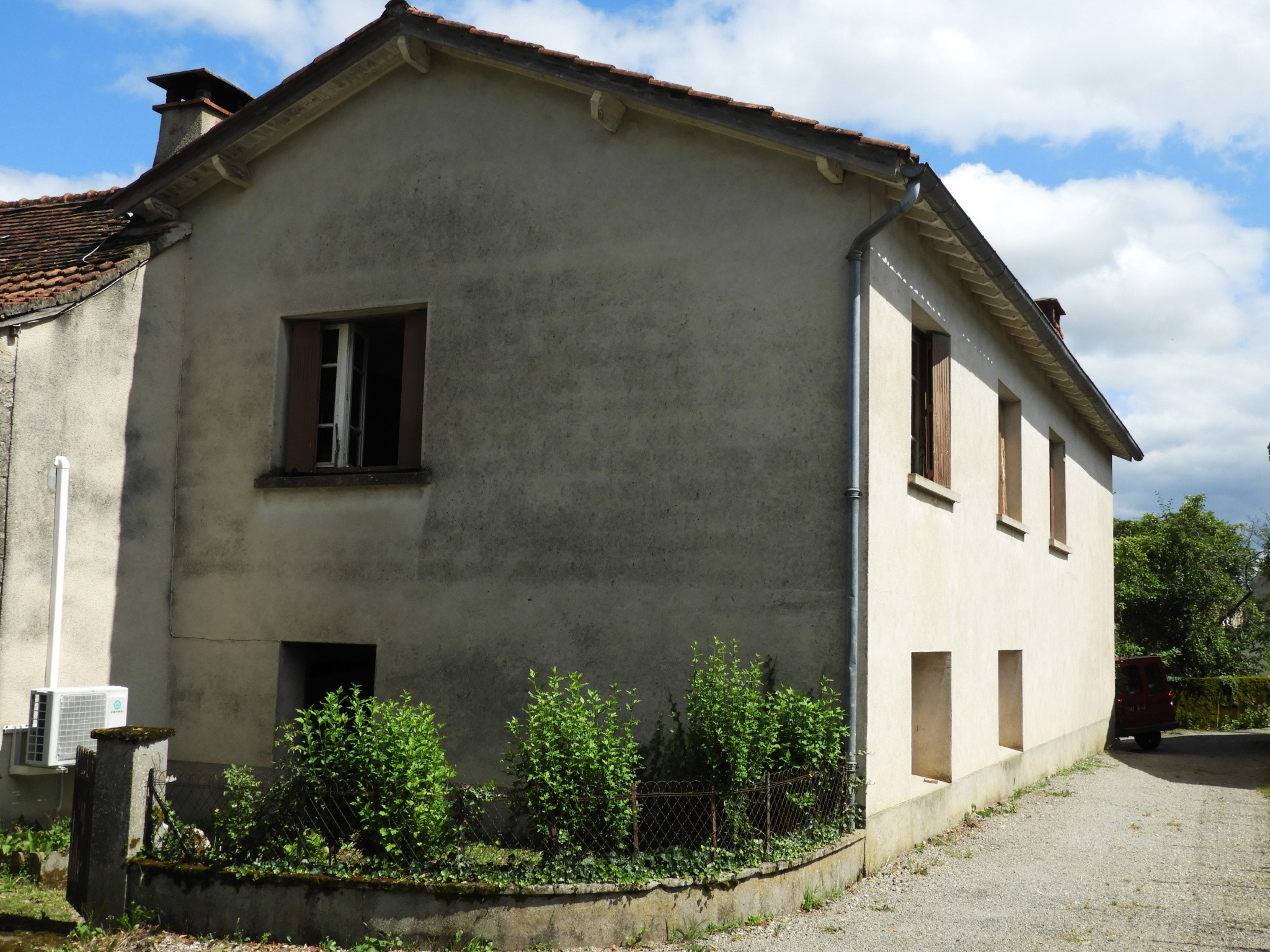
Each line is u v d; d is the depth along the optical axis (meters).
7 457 8.73
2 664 8.60
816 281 8.36
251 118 10.03
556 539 8.91
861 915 6.95
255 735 9.75
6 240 11.48
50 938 6.37
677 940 6.30
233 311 10.45
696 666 8.31
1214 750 19.59
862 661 7.91
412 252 9.80
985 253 9.54
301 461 10.09
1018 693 12.98
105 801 6.64
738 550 8.34
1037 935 6.62
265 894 6.33
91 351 9.56
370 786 6.44
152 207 10.52
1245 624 29.58
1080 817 11.05
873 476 8.16
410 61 9.78
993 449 11.93
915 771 10.17
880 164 7.91
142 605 9.94
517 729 7.65
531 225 9.38
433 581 9.30
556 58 9.05
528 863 6.39
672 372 8.72
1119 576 28.31
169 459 10.38
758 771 7.10
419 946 6.11
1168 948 6.41
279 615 9.82
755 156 8.66
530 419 9.16
